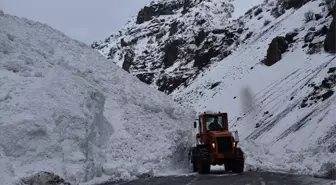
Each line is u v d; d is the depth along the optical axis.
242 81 61.94
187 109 26.22
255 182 13.63
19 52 18.05
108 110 20.09
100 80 21.81
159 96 25.17
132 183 14.02
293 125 33.03
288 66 53.22
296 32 61.72
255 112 45.84
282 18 80.44
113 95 21.42
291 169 19.59
